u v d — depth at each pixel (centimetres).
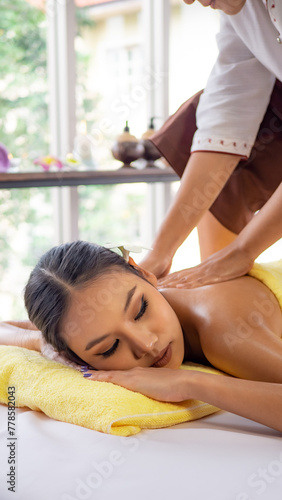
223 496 80
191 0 132
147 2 371
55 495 84
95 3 366
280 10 124
